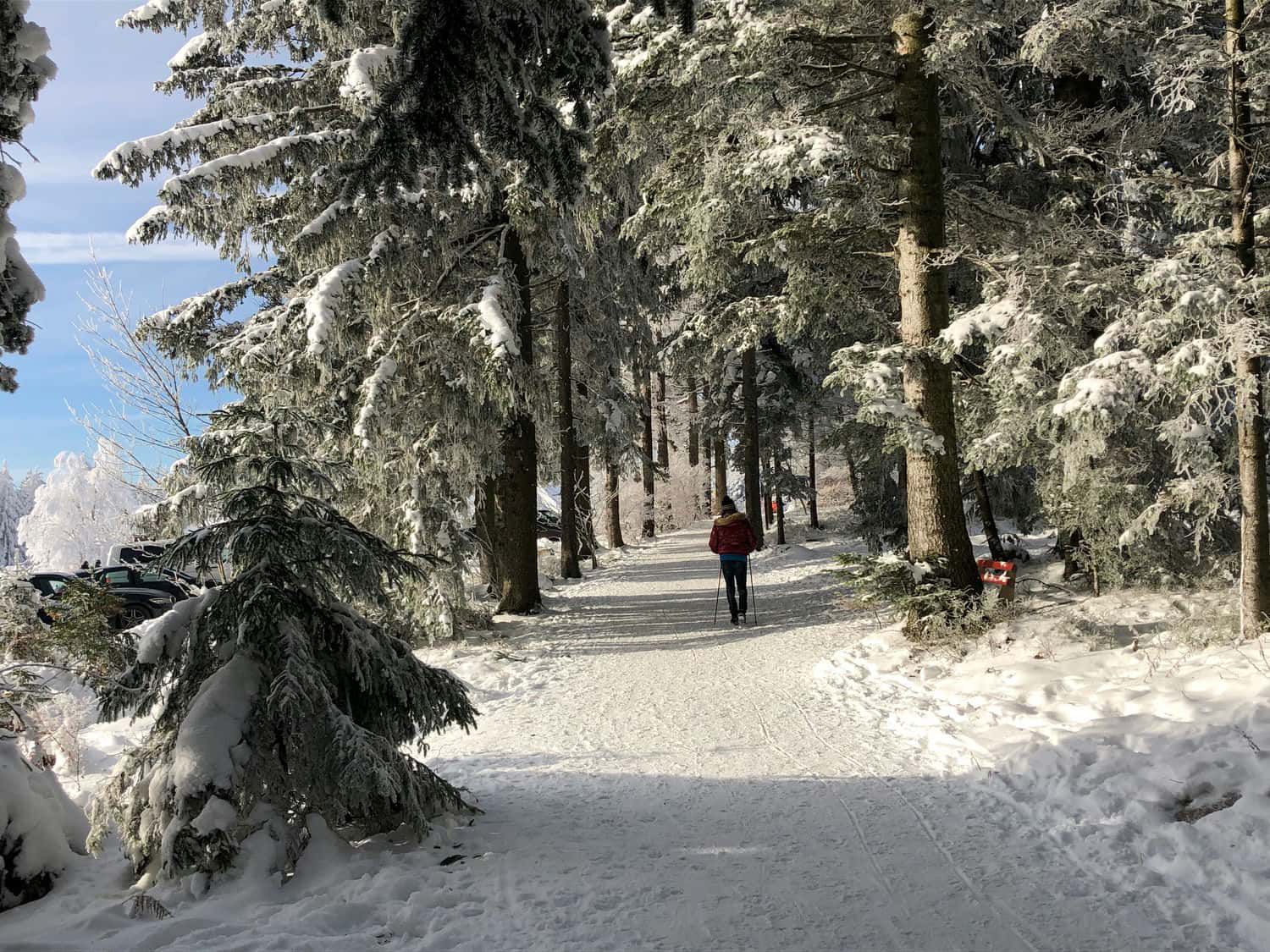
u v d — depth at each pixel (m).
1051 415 9.18
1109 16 9.05
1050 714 6.16
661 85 11.25
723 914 3.61
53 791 4.53
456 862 4.22
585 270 17.58
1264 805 3.91
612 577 20.94
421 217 11.84
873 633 10.27
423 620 11.70
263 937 3.38
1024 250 9.55
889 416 9.19
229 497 4.66
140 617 14.93
